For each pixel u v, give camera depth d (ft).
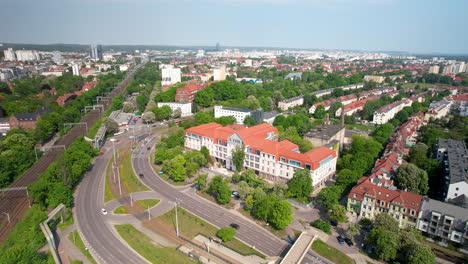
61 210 504.84
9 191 598.34
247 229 483.10
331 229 483.92
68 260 411.95
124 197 582.35
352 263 405.59
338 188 548.31
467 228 419.95
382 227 430.20
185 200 571.28
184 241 452.76
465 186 522.47
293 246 430.20
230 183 637.30
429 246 424.46
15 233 458.91
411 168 558.56
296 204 557.74
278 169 639.35
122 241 452.76
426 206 463.83
